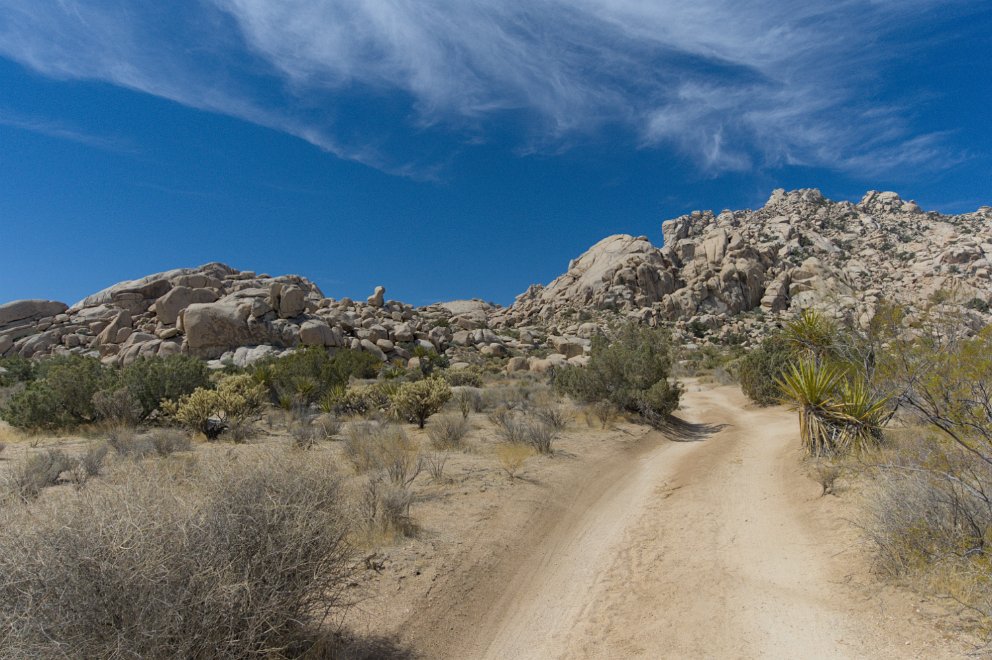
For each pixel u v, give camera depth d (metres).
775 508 8.70
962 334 6.30
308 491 3.94
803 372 12.37
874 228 113.50
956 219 115.56
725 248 87.19
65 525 2.75
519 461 10.44
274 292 44.22
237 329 40.97
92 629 2.65
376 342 49.06
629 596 5.73
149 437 12.64
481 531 7.13
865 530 6.08
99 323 48.41
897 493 5.96
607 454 13.12
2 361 34.72
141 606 2.73
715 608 5.31
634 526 8.14
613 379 19.44
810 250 101.12
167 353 39.94
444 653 4.54
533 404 21.44
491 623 5.19
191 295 47.03
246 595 3.10
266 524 3.46
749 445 14.77
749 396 25.38
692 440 16.62
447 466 10.45
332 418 15.74
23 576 2.61
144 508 2.99
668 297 78.62
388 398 19.48
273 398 22.42
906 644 4.30
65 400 15.68
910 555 5.36
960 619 4.48
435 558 6.11
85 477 8.45
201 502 3.38
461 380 32.38
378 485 7.77
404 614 4.91
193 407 13.62
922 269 81.75
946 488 5.56
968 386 5.20
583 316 76.50
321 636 4.04
